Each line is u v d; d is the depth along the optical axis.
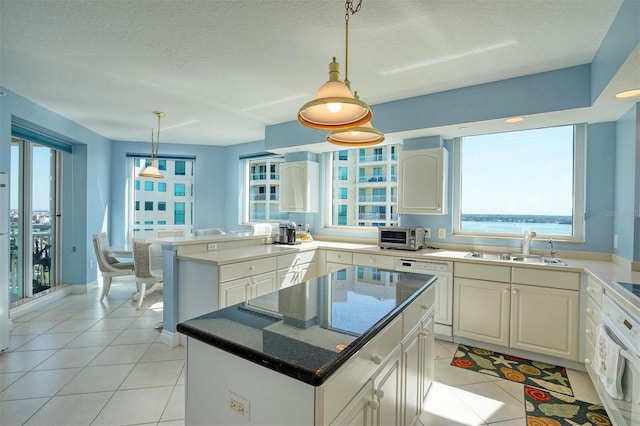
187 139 5.31
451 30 2.03
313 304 1.45
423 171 3.39
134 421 1.83
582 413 1.96
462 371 2.48
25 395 2.07
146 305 3.99
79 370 2.39
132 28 2.04
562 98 2.52
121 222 5.35
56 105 3.54
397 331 1.43
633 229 2.35
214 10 1.85
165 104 3.49
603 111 2.54
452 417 1.92
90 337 2.99
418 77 2.72
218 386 1.08
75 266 4.58
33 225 4.10
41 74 2.73
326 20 1.94
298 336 1.08
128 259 5.28
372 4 1.77
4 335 2.64
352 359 1.02
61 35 2.12
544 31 2.02
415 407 1.70
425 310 1.87
